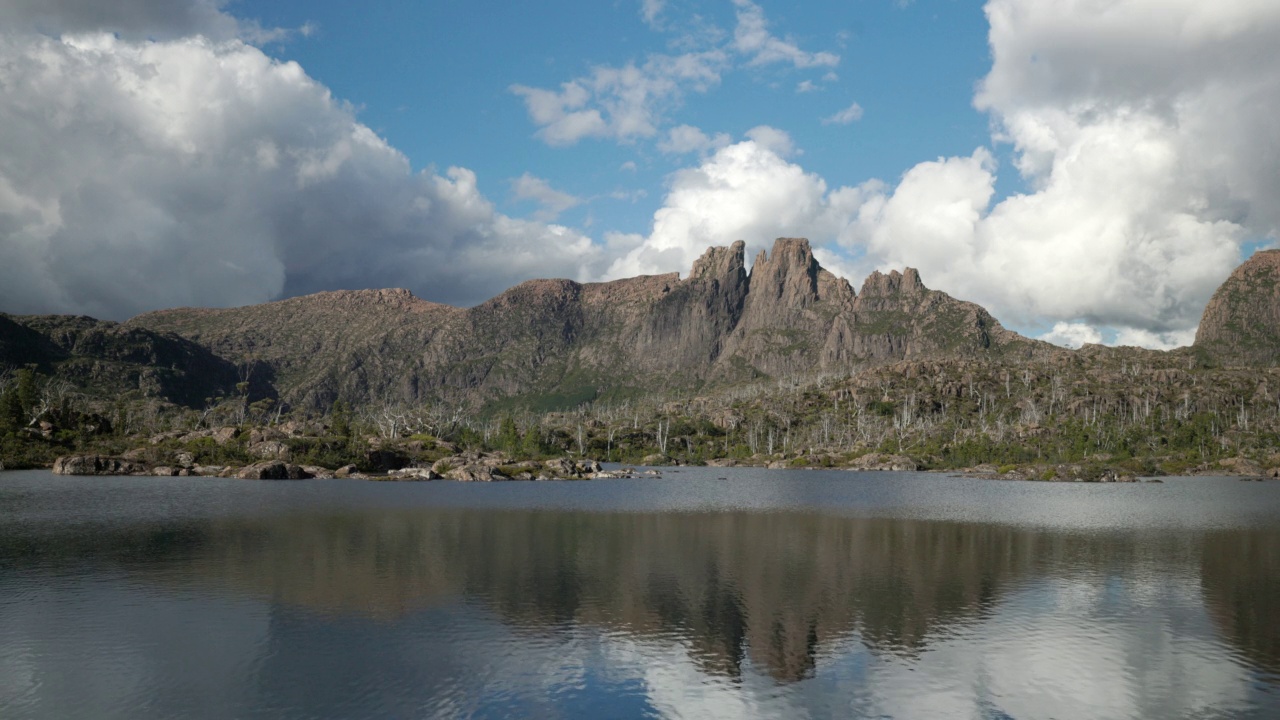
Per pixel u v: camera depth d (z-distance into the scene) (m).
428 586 50.56
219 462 163.12
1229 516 99.31
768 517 94.25
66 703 30.67
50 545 64.94
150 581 51.06
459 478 163.38
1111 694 32.94
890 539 74.75
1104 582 54.22
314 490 124.12
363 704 30.91
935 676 34.88
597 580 53.16
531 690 32.69
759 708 31.25
